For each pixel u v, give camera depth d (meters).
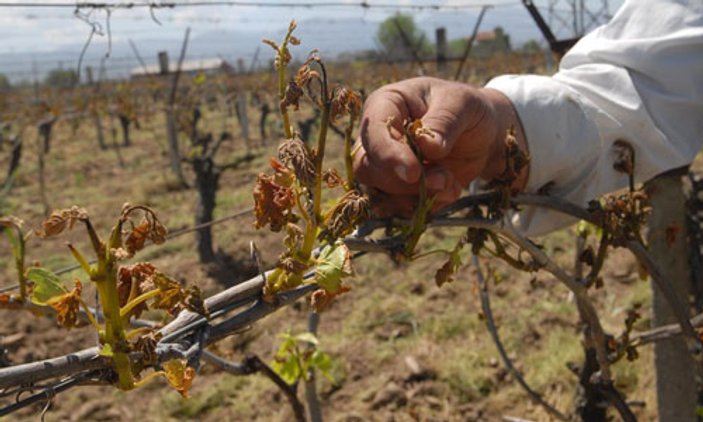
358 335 5.51
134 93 25.23
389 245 1.15
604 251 1.56
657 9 1.55
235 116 23.31
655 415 3.98
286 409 4.54
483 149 1.24
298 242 0.93
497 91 1.40
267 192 0.91
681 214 1.92
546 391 4.46
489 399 4.53
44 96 24.28
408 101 1.17
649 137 1.51
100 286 0.75
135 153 16.23
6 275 7.53
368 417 4.46
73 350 5.68
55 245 8.48
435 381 4.77
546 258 1.44
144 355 0.77
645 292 5.53
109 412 4.70
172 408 4.64
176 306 0.87
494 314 5.59
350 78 23.00
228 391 4.78
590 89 1.51
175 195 11.15
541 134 1.39
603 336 1.69
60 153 16.88
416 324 5.59
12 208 10.67
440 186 1.12
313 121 13.91
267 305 0.91
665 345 2.10
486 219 1.30
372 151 1.08
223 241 8.21
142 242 0.78
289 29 0.96
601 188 1.51
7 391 0.75
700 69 1.50
